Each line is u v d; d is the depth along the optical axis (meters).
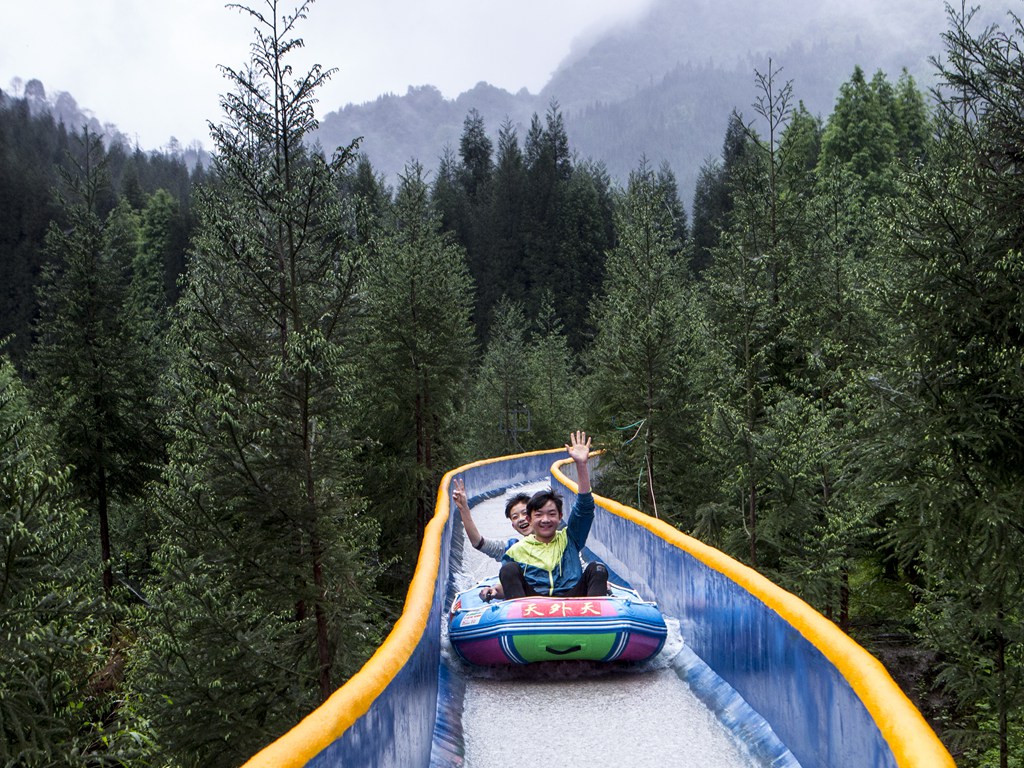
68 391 30.05
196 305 15.05
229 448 13.59
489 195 122.25
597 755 5.35
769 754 4.99
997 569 11.56
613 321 29.33
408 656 4.64
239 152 15.10
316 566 14.31
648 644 6.79
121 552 32.22
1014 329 11.74
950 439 11.52
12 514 10.55
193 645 13.11
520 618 6.76
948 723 17.64
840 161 57.41
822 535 17.66
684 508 25.89
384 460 32.66
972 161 12.00
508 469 30.00
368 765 3.75
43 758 10.35
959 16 12.12
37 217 105.19
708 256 94.81
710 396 22.92
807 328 23.00
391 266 32.38
